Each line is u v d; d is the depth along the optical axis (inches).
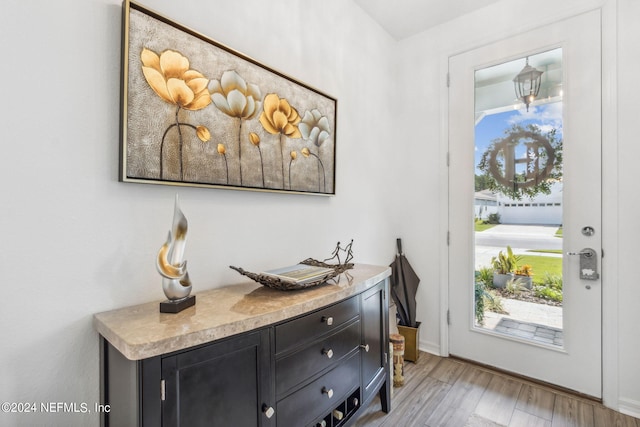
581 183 73.7
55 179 35.7
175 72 44.3
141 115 40.8
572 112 75.0
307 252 69.1
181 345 30.5
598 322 71.3
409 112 103.2
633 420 64.3
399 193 104.5
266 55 59.8
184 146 45.4
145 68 41.1
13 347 33.2
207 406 33.2
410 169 103.0
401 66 104.6
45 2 34.9
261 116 56.8
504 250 85.7
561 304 76.7
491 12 87.1
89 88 38.0
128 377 30.6
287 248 64.2
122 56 39.3
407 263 101.2
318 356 45.9
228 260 53.0
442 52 95.9
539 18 79.6
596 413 66.8
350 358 52.9
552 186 78.3
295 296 45.8
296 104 64.2
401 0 84.6
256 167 55.8
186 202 47.5
